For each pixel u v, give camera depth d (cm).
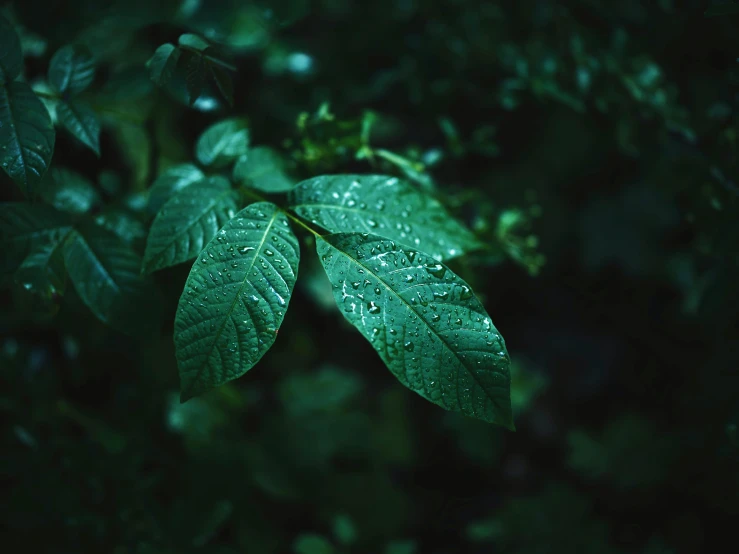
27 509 68
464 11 90
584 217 134
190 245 60
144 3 80
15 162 59
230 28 87
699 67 80
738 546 95
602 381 134
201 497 75
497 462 129
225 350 56
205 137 66
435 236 61
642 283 134
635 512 109
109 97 71
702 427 71
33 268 62
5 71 60
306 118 67
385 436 121
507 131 125
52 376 74
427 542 120
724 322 70
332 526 108
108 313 63
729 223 69
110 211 67
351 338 135
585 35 77
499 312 143
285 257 57
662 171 80
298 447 111
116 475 70
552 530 102
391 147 120
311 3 109
